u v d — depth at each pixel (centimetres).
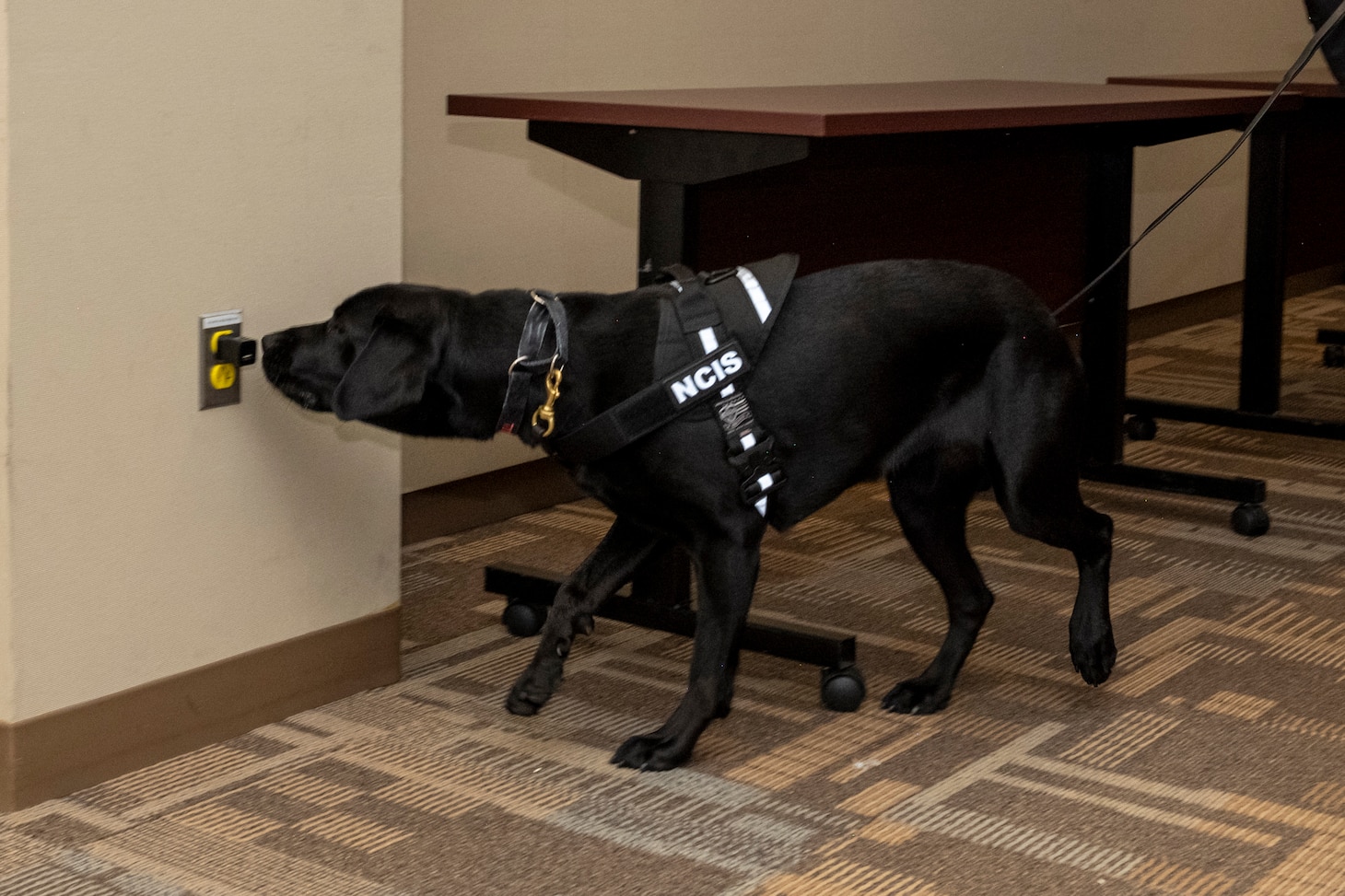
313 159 237
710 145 250
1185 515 390
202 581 231
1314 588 330
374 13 243
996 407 240
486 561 347
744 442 218
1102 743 243
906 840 208
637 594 287
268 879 193
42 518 207
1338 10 275
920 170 338
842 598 320
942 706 257
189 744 232
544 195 389
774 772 230
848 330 228
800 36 464
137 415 217
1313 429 447
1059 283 389
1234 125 365
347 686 258
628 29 404
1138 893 193
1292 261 492
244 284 230
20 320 201
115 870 195
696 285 224
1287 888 195
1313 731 249
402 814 213
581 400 216
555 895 191
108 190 209
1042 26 584
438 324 213
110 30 205
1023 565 344
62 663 213
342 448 250
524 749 238
